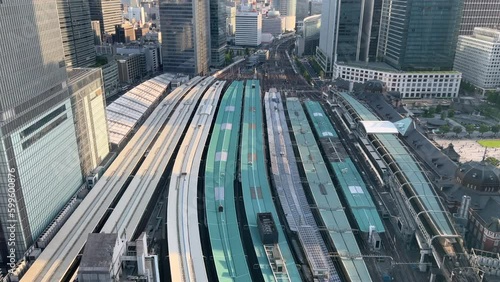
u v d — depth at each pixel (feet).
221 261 540.52
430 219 606.14
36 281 487.20
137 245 419.95
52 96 611.06
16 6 519.60
